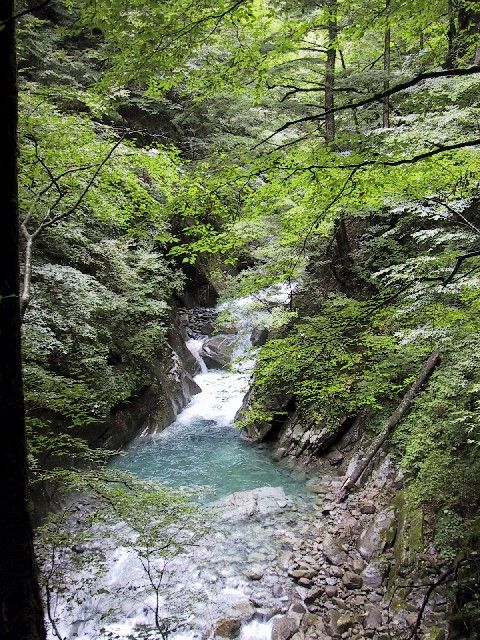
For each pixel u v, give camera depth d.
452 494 6.70
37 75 12.49
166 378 13.82
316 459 10.87
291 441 11.47
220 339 17.09
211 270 18.30
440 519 6.71
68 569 7.26
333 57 10.80
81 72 13.35
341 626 6.32
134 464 11.11
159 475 10.60
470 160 5.65
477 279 5.43
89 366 10.02
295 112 12.76
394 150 4.50
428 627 5.96
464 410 6.73
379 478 9.34
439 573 6.52
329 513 8.99
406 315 6.44
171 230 15.15
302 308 12.33
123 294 12.19
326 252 11.34
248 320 13.90
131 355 12.55
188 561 7.65
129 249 13.82
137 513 6.48
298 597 6.93
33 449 6.43
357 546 7.93
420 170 5.17
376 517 8.26
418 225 11.09
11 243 2.47
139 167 7.75
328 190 4.88
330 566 7.51
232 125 15.34
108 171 7.09
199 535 7.49
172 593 6.99
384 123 10.66
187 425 13.31
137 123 15.68
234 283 11.13
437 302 5.88
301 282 12.24
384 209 11.34
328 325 5.57
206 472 10.80
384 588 6.98
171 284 14.59
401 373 9.92
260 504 9.24
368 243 11.30
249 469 10.96
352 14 7.03
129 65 4.55
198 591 7.03
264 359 7.30
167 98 16.03
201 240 6.10
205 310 18.67
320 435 10.97
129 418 12.05
